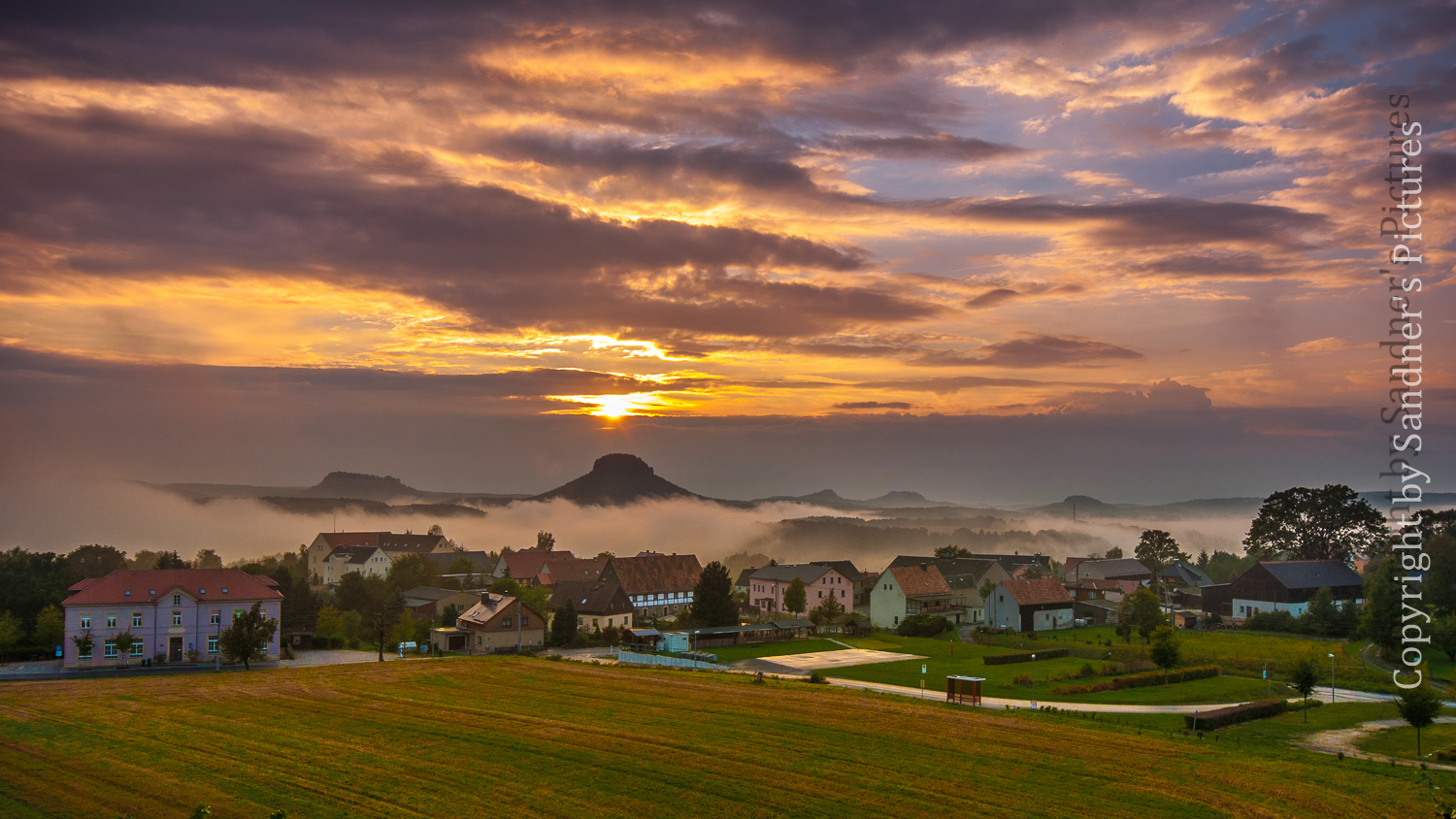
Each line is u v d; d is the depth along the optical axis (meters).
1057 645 109.19
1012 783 47.81
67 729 59.72
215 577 104.50
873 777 49.00
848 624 131.12
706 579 128.00
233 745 55.53
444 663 91.25
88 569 159.38
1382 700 72.25
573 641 116.44
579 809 44.31
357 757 52.97
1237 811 43.62
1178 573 192.12
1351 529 176.88
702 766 51.09
